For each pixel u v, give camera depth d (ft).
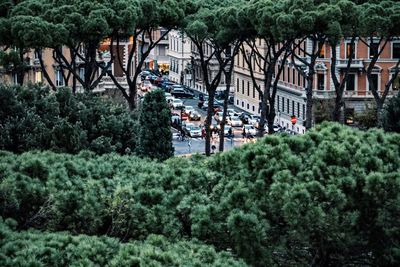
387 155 114.83
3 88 191.93
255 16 316.40
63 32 300.81
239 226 109.70
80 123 194.49
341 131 122.11
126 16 311.88
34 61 460.96
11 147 181.06
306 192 108.37
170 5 342.23
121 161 140.26
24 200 113.09
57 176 121.08
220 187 119.96
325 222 108.17
